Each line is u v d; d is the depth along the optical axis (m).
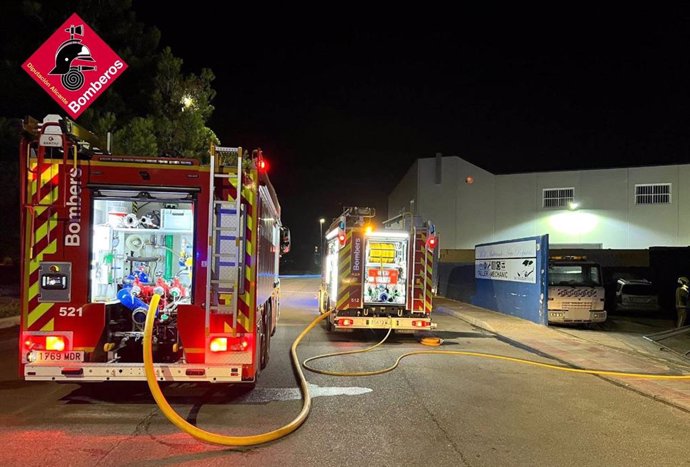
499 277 20.19
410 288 12.50
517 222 37.94
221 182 6.76
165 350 7.23
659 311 22.81
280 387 8.04
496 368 9.95
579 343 13.14
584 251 27.09
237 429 6.09
